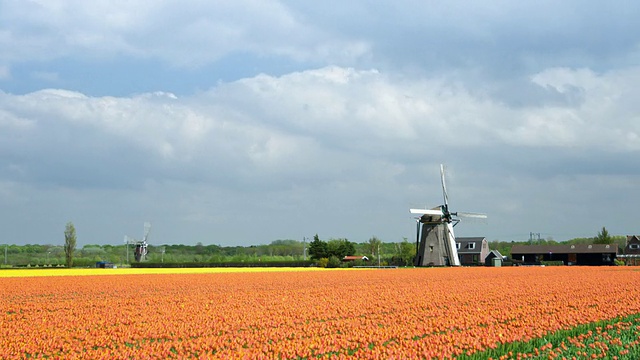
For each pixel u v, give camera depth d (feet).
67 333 85.05
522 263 462.19
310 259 467.93
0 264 484.74
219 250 632.38
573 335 78.48
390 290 167.63
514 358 65.72
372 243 545.03
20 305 132.77
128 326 93.15
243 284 206.08
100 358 65.31
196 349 70.54
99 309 121.90
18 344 73.61
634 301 120.57
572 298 131.23
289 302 131.64
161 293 166.50
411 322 91.45
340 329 86.53
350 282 213.46
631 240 528.22
